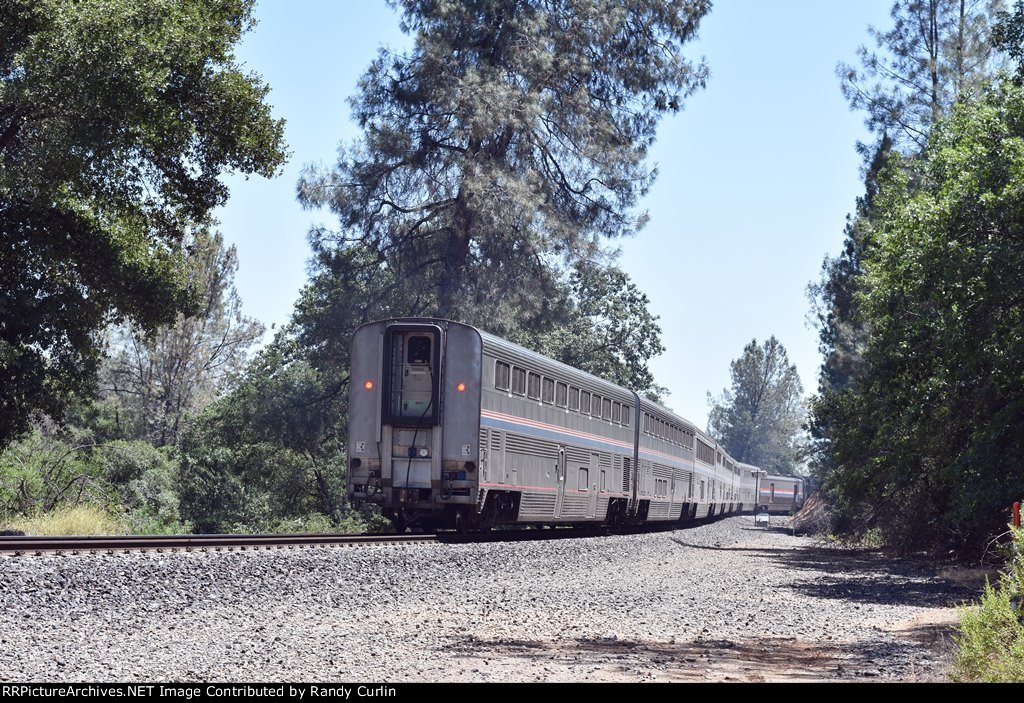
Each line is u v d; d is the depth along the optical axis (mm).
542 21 49406
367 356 25828
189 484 59062
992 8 42562
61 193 28750
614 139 52062
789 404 159500
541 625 14320
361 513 57594
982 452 23797
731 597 19297
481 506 25281
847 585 22906
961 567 27625
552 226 47938
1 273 30062
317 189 48594
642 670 10875
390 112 49281
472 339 25203
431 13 48719
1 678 8641
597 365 68750
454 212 48750
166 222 30516
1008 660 9875
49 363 33062
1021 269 21547
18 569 13211
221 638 11555
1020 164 21719
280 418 57094
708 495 54719
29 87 24859
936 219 22688
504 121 47094
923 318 25125
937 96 43469
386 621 13844
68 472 35188
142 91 24734
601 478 33750
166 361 68625
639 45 53031
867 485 36188
